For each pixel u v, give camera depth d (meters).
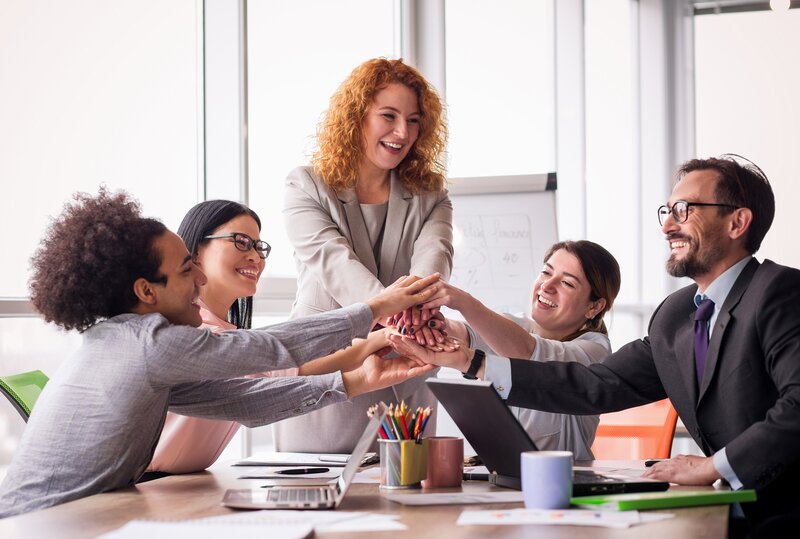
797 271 1.75
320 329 1.80
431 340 2.07
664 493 1.42
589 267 2.49
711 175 1.86
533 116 4.96
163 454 1.96
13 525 1.27
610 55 5.39
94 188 3.02
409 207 2.59
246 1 3.51
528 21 4.95
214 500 1.49
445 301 2.17
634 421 2.79
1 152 2.71
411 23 4.46
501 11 4.85
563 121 4.98
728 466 1.55
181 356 1.62
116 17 3.11
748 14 5.36
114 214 1.68
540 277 2.56
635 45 5.48
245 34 3.49
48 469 1.59
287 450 2.45
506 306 4.02
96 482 1.60
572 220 4.98
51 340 2.79
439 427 3.77
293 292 3.75
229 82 3.46
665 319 1.92
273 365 1.71
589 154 5.28
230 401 1.89
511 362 2.00
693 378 1.81
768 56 5.33
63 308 1.65
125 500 1.49
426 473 1.63
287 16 3.77
